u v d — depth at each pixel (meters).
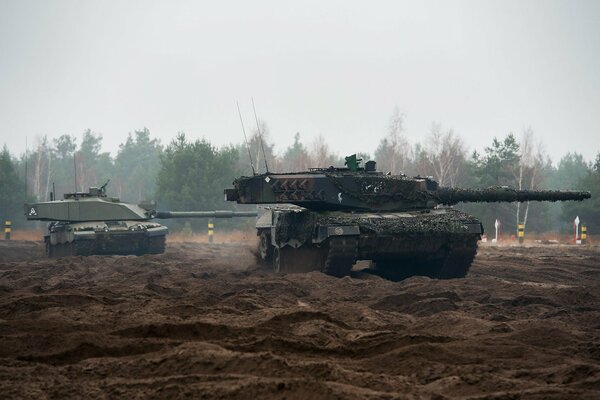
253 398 16.73
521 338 24.66
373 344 23.47
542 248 83.25
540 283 47.56
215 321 27.23
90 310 29.61
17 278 47.56
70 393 17.39
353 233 46.28
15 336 23.55
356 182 50.41
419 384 18.91
